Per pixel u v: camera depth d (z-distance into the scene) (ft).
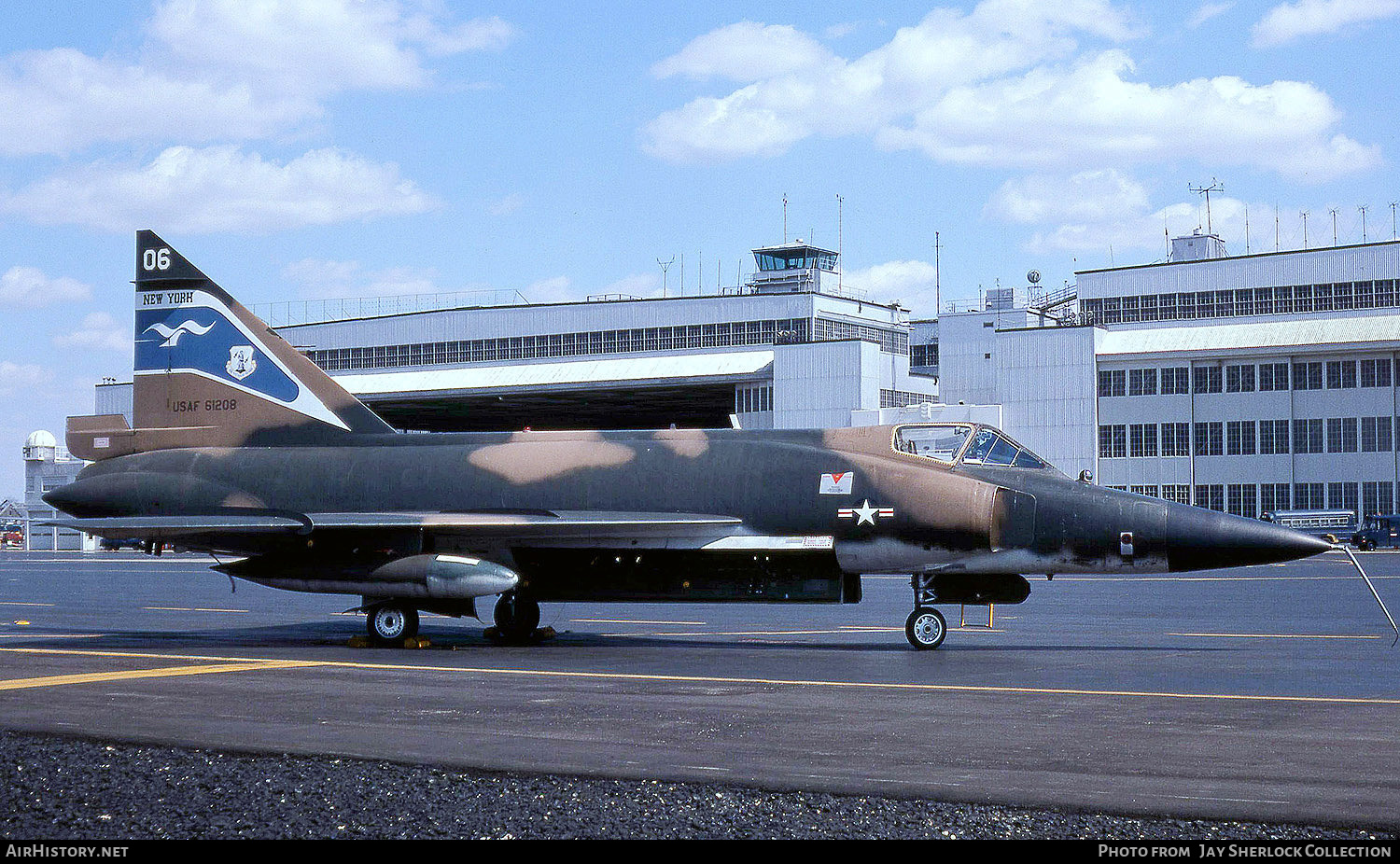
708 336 251.80
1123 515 57.62
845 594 63.05
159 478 68.49
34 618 82.99
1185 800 26.23
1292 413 204.54
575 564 64.28
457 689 44.27
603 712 38.47
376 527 61.93
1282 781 28.02
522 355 264.52
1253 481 206.39
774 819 24.76
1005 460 61.26
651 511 62.03
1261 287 223.51
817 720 36.73
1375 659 53.98
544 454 65.10
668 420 306.76
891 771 29.25
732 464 62.23
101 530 61.11
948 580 61.11
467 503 64.28
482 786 27.81
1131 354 211.20
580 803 26.14
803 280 275.59
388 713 38.37
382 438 68.49
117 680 46.65
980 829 24.06
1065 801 26.13
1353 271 216.33
